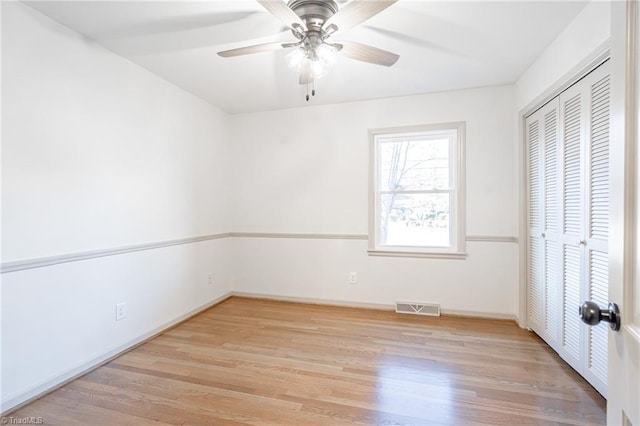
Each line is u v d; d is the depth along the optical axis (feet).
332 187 11.60
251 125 12.51
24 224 5.91
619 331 2.31
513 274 9.89
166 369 7.06
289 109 12.03
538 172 8.41
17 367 5.80
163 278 9.30
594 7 5.79
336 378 6.64
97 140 7.32
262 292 12.50
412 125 10.69
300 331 9.18
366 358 7.51
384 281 11.10
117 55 7.82
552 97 7.57
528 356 7.52
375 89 10.17
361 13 5.01
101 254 7.39
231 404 5.80
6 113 5.65
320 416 5.46
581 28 6.20
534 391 6.12
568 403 5.74
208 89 10.14
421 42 7.35
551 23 6.59
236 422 5.32
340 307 11.39
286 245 12.19
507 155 9.89
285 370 6.98
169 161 9.55
